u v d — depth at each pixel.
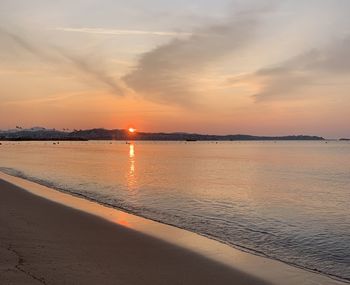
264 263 12.37
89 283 9.42
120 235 14.98
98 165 64.44
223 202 26.73
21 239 13.19
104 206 22.92
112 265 11.05
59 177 42.75
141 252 12.75
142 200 26.77
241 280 10.57
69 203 22.91
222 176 47.00
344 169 60.28
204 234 16.59
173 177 44.59
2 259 10.66
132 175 46.28
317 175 50.16
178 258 12.30
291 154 122.00
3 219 16.58
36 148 177.62
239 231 17.80
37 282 9.05
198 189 33.72
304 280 11.01
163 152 139.12
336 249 15.01
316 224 19.89
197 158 94.06
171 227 17.41
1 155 102.25
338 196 31.30
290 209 24.58
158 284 9.84
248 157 100.94
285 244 15.69
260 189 34.97
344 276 11.70
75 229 15.49
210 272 11.08
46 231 14.72
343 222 20.50
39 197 24.55
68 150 152.75
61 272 10.01
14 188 28.62
